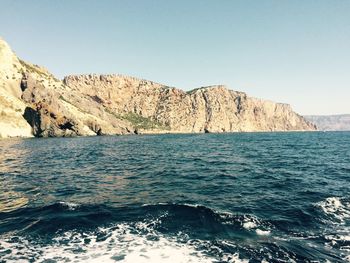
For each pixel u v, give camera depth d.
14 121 106.31
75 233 12.58
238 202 17.86
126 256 10.41
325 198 18.75
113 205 17.05
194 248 11.09
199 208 15.98
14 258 10.28
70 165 36.53
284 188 22.23
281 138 138.38
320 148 69.38
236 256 10.49
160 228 13.17
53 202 17.91
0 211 16.03
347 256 10.63
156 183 24.59
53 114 115.06
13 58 144.00
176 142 96.81
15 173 29.83
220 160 43.19
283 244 11.52
